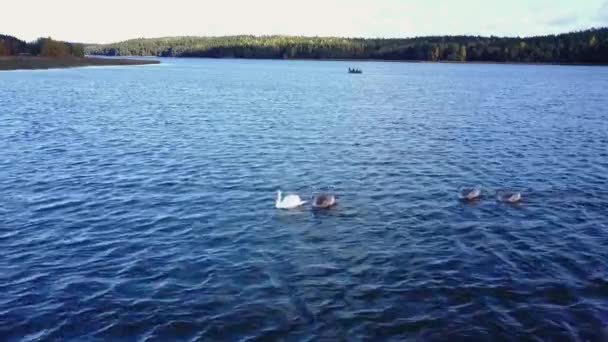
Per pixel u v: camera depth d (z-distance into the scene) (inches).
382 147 1722.4
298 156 1582.2
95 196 1168.8
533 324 661.3
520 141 1843.0
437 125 2207.2
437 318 675.4
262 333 642.2
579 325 658.8
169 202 1134.4
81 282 769.6
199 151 1632.6
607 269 816.9
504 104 3056.1
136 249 888.3
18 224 995.9
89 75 5585.6
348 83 4958.2
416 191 1228.5
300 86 4517.7
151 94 3531.0
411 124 2231.8
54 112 2479.1
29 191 1199.6
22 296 727.7
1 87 3735.2
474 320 670.5
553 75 6491.1
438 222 1024.2
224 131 2006.6
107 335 639.8
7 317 674.8
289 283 766.5
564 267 824.3
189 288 752.3
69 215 1048.2
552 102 3171.8
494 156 1599.4
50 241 918.4
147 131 1990.7
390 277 788.0
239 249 888.9
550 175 1380.4
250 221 1023.6
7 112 2427.4
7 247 890.7
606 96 3590.1
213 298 723.4
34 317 676.1
